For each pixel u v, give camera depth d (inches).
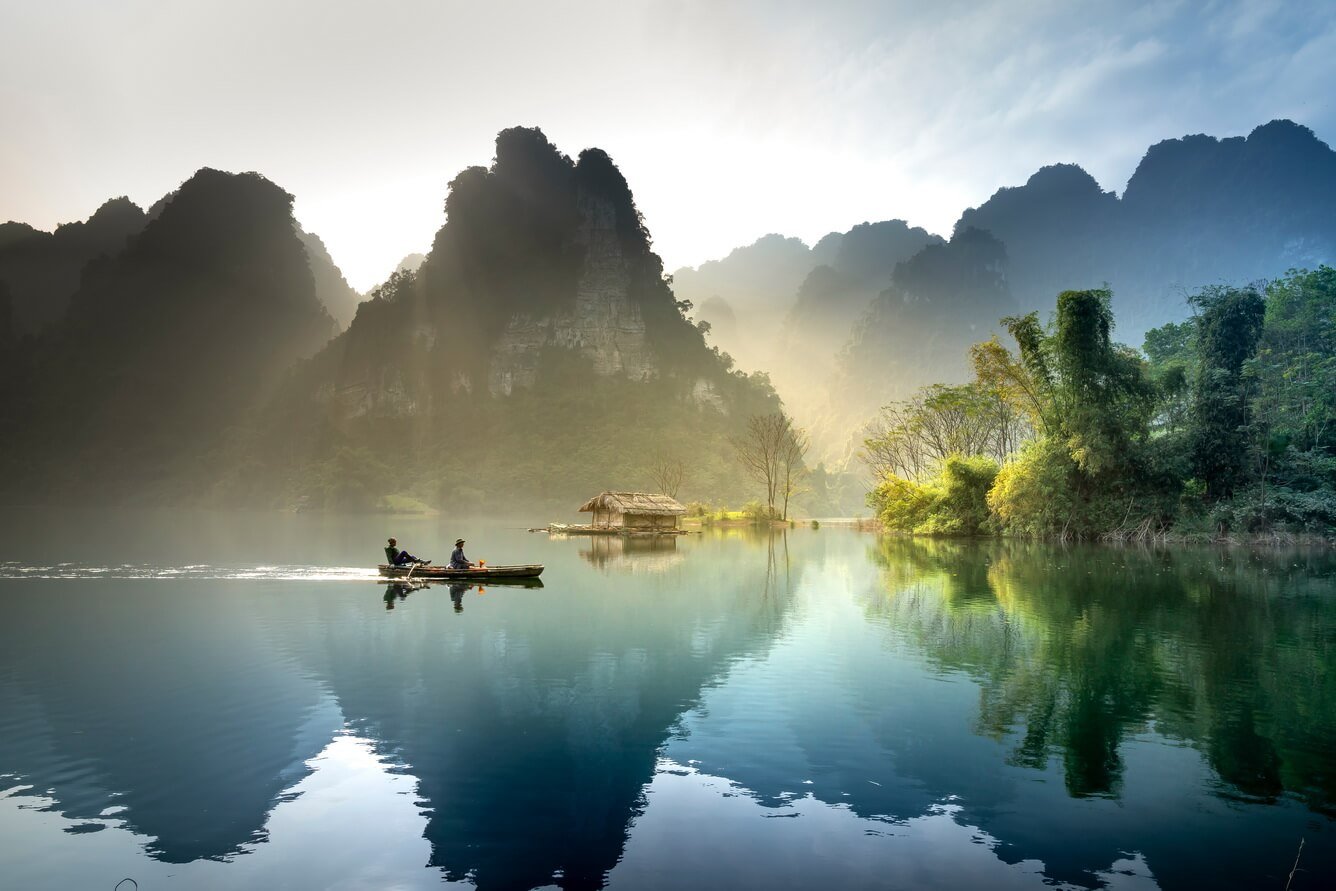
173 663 593.6
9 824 317.1
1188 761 382.0
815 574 1208.2
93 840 304.0
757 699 494.3
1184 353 2662.4
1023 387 2046.0
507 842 300.4
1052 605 864.3
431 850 293.6
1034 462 1879.9
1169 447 1817.2
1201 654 613.6
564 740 416.8
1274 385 1870.1
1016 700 489.4
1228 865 281.4
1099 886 266.4
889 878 270.5
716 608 859.4
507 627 743.1
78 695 504.4
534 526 3250.5
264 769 376.5
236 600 920.3
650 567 1344.7
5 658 615.2
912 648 641.0
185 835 307.3
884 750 398.6
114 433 7839.6
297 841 301.7
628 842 298.8
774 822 318.0
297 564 1382.9
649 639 682.8
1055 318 1958.7
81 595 964.0
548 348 7824.8
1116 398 1849.2
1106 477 1857.8
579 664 589.0
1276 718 449.7
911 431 2888.8
